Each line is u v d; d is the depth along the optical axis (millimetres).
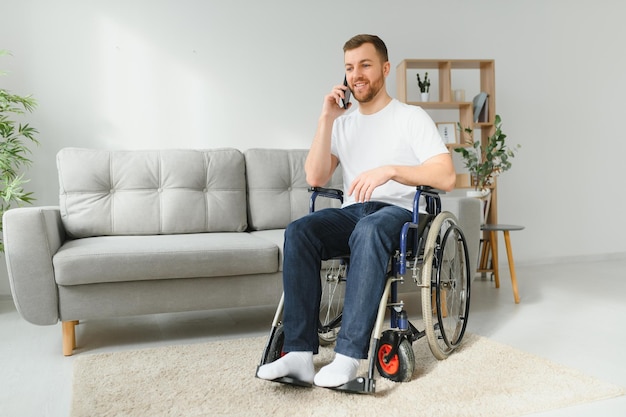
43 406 1692
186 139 3570
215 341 2375
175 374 1920
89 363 2055
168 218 2824
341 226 1899
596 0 4539
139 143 3484
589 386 1756
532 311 2889
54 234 2324
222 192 2955
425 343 2260
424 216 1989
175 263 2279
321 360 2057
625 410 1598
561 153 4480
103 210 2752
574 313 2836
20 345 2373
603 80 4586
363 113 2102
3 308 3105
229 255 2344
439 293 1973
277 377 1649
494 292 3385
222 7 3611
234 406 1627
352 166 2094
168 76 3525
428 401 1644
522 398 1663
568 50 4469
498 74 4277
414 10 4031
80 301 2209
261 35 3693
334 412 1569
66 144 3367
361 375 1884
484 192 3693
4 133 3098
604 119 4598
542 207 4441
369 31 3930
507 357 2057
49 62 3328
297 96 3775
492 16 4238
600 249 4621
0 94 3006
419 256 1952
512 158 4336
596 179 4598
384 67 2062
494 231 3490
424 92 3834
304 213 3074
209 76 3600
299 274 1760
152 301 2303
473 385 1773
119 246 2270
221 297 2391
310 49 3795
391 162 2020
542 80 4398
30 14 3293
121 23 3434
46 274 2166
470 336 2365
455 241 2133
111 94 3428
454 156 4125
